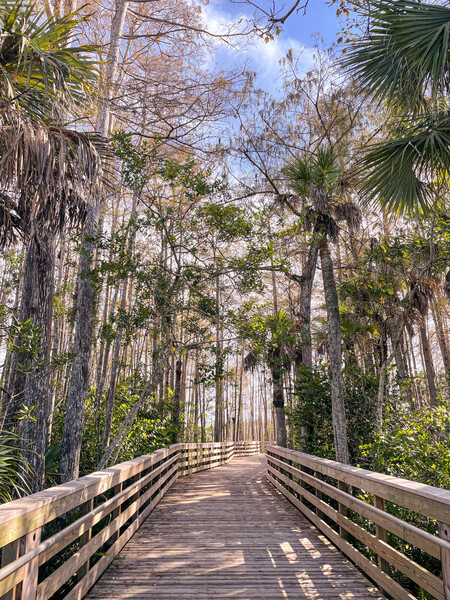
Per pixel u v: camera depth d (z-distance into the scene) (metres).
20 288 11.13
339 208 8.19
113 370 9.94
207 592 3.54
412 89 4.92
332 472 5.02
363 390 9.11
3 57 4.46
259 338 8.03
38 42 4.54
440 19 4.34
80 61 4.78
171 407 12.87
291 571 4.05
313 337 15.12
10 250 10.61
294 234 7.64
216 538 5.22
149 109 9.91
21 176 4.06
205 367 8.27
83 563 3.37
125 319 8.09
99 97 7.98
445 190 6.14
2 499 4.05
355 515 4.98
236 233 7.66
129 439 9.78
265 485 10.39
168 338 8.15
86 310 7.74
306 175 7.77
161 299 8.18
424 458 5.51
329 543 5.01
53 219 4.71
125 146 7.37
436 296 11.85
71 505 3.08
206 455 16.58
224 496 8.58
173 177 7.68
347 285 11.05
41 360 4.87
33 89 4.74
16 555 2.22
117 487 4.84
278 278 17.14
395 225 9.80
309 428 9.73
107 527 4.16
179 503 7.74
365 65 5.15
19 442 5.03
